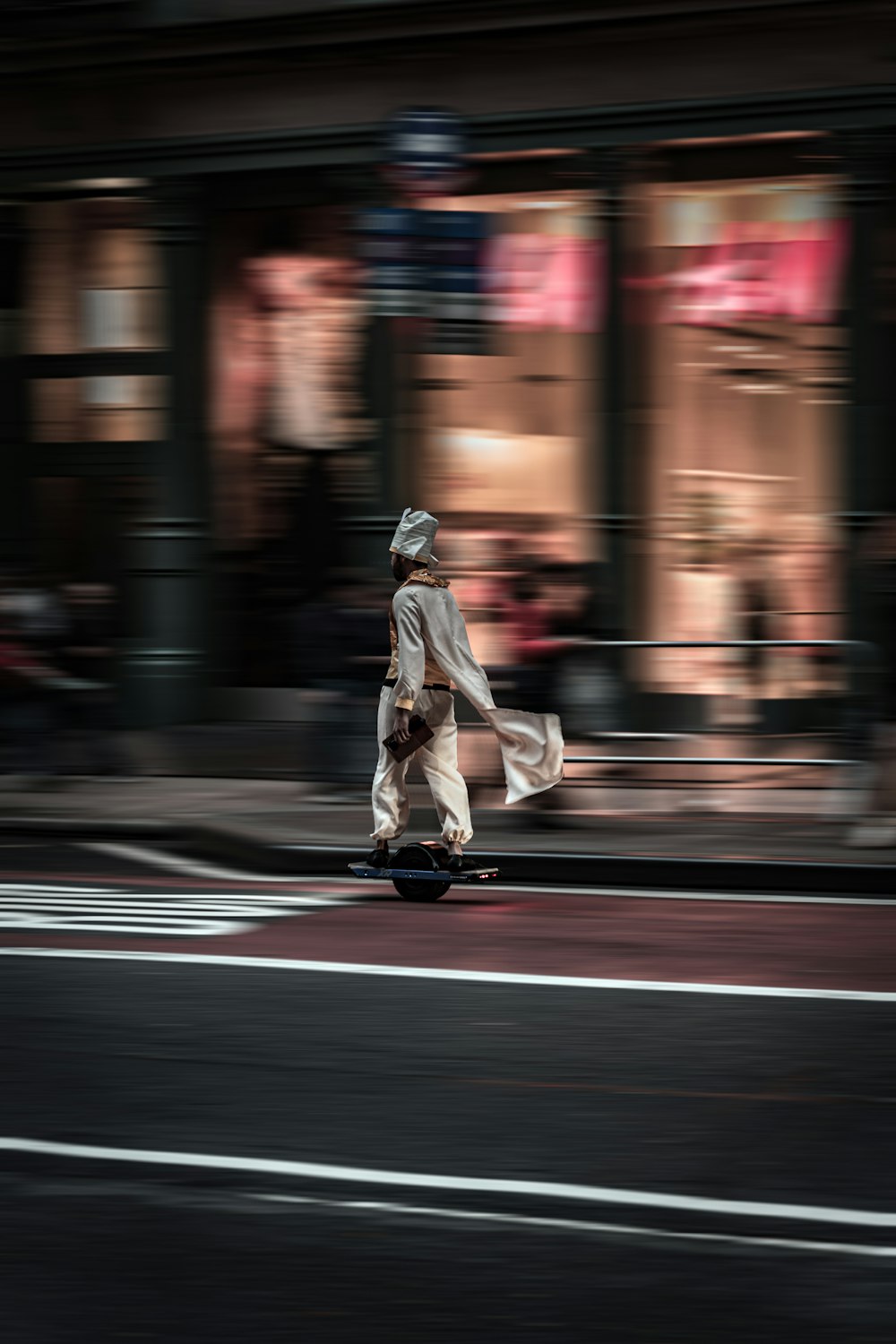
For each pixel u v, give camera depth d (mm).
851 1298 7648
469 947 14773
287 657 27125
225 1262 8047
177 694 27391
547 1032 12023
